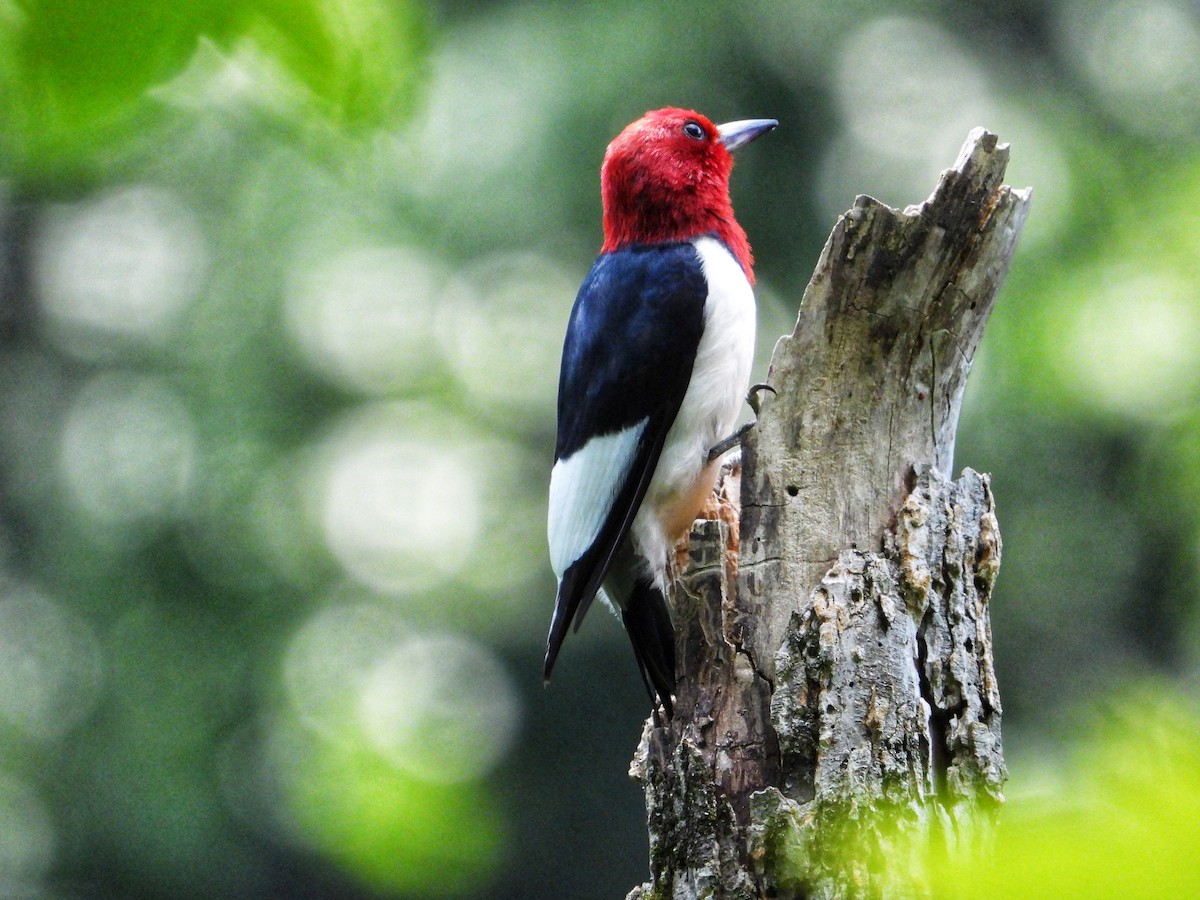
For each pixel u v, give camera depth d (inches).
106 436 620.4
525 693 641.0
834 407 182.5
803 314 183.5
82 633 597.6
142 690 579.8
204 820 569.3
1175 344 460.8
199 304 612.7
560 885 657.6
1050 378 494.9
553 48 580.4
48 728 584.4
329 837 344.5
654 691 243.9
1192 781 53.4
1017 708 547.8
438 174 576.7
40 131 166.9
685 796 170.7
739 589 178.2
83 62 157.8
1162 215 446.0
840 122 615.5
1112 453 513.3
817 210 609.9
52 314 652.7
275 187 599.5
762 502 180.4
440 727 366.9
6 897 546.0
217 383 605.6
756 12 593.3
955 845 161.8
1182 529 504.7
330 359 617.6
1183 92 612.7
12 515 633.0
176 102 183.5
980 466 527.5
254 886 585.6
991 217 181.5
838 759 162.6
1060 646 543.8
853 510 179.3
